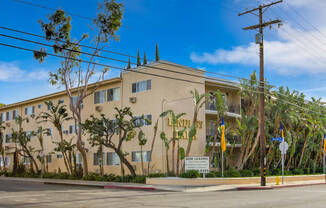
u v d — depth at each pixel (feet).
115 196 53.88
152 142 87.92
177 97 94.27
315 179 99.76
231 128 103.19
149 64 95.81
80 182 88.12
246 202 43.01
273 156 103.55
